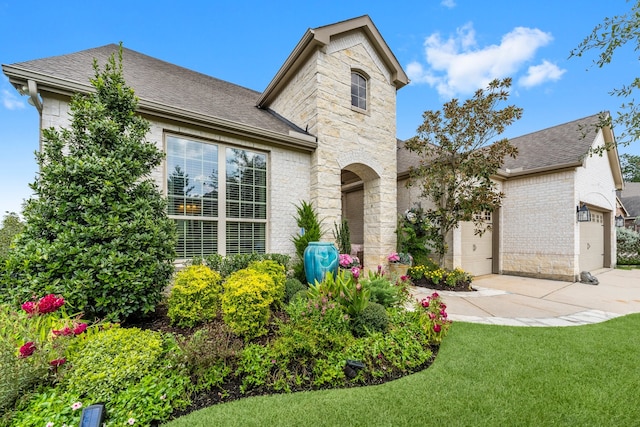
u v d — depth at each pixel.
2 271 3.50
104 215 3.52
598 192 9.84
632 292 6.64
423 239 7.86
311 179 7.08
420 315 3.84
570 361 3.00
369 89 7.88
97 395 2.19
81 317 3.35
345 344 3.06
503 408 2.25
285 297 4.74
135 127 4.03
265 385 2.61
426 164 8.54
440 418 2.14
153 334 3.05
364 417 2.16
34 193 3.39
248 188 6.37
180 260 5.45
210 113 5.90
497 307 5.27
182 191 5.54
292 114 7.97
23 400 2.09
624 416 2.15
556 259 8.33
